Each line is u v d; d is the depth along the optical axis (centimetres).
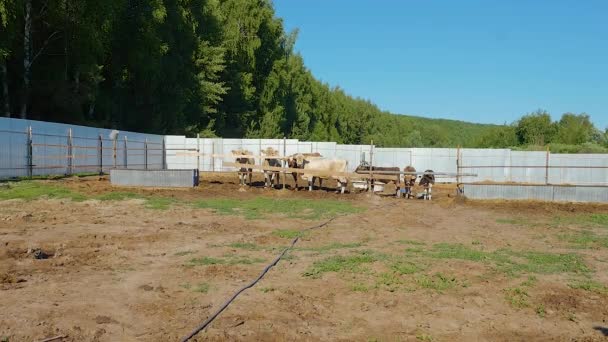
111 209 1511
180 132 4262
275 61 5644
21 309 614
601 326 632
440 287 767
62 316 598
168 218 1389
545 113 6306
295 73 7138
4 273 763
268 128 5488
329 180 2883
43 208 1473
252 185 2475
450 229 1352
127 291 708
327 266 866
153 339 543
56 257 893
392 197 2150
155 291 712
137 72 3859
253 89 5219
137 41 3588
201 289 722
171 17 4056
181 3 4225
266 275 816
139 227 1229
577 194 1970
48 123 2431
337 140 9188
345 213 1595
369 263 905
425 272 851
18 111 3070
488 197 2022
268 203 1789
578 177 3169
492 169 3250
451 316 655
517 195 2011
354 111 10362
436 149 3322
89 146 2741
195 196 1905
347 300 704
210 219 1396
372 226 1357
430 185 2105
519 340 584
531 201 1984
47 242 1013
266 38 5462
